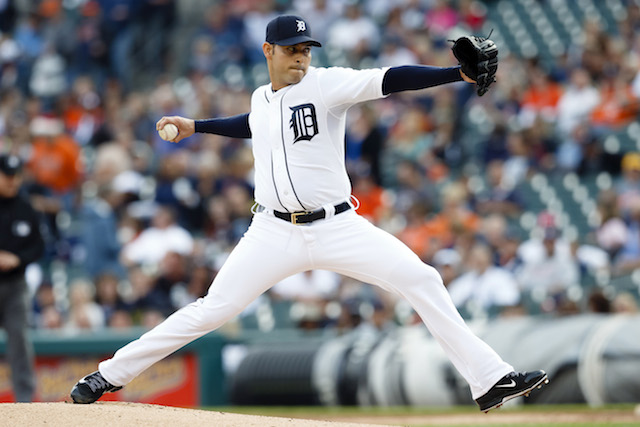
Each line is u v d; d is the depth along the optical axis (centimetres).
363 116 4897
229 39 6412
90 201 4794
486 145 4831
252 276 1659
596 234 4162
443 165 4912
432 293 1630
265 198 1656
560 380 3042
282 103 1620
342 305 3806
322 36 6306
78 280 4153
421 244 4184
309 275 4022
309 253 1639
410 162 4634
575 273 3825
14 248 2477
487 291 3728
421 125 5103
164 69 6744
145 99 5716
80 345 3381
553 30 6184
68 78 6238
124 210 4562
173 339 1692
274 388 3481
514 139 4800
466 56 1508
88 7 6681
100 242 4228
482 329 3300
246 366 3566
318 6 6400
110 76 6450
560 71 5400
